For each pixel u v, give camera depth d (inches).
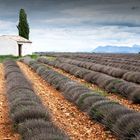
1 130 442.3
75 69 1225.4
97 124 478.0
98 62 1750.7
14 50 2682.1
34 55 2819.9
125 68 1366.9
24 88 694.5
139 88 672.4
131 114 421.4
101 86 851.4
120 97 722.8
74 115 537.3
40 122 399.9
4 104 617.0
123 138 384.8
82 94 612.1
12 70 1139.9
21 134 390.0
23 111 446.9
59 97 715.4
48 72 1079.0
